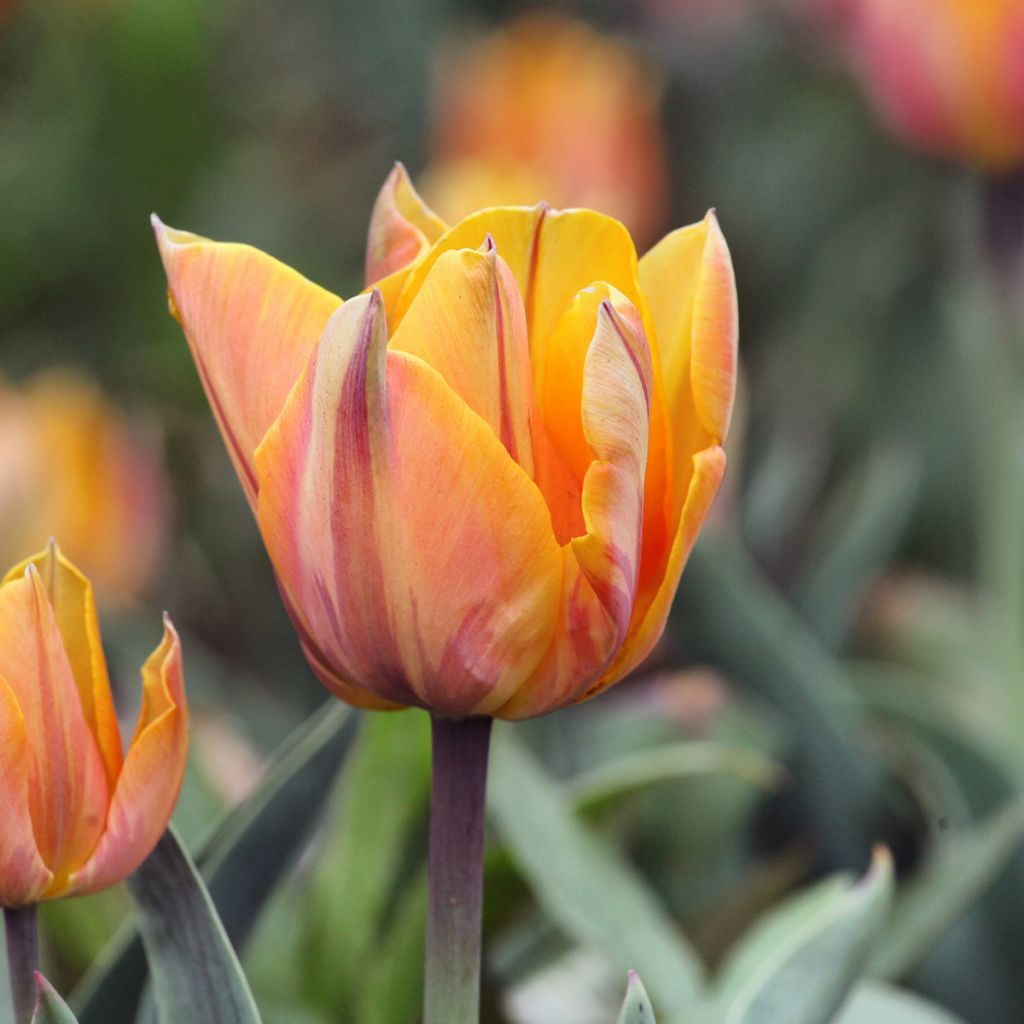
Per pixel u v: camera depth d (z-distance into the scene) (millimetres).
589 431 704
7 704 708
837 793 1082
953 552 1963
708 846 1068
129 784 721
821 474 1885
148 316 2154
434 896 732
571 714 1177
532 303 724
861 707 1095
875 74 1465
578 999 959
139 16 2133
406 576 707
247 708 1352
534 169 2051
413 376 699
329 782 837
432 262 719
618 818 937
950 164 1442
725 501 1414
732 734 1134
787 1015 785
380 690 722
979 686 1535
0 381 1871
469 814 730
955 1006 1015
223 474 2045
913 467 1399
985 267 1410
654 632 723
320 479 706
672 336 735
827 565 1351
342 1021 878
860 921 788
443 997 732
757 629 1068
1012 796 1068
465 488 702
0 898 719
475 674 713
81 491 1629
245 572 2010
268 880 834
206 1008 752
